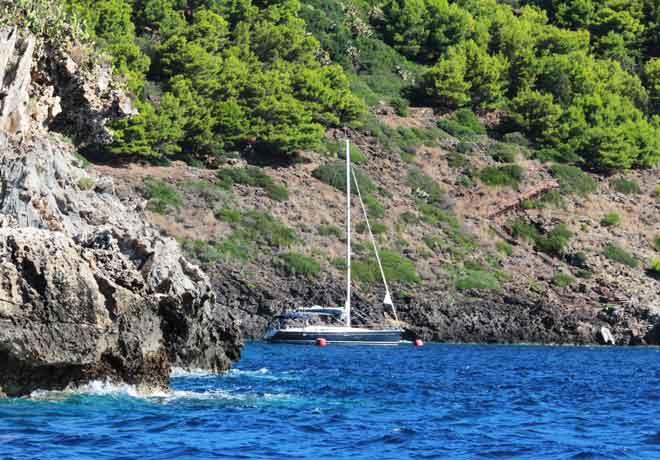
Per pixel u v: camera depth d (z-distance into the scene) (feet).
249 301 648.79
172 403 247.70
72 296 220.64
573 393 334.03
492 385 357.41
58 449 185.37
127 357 242.99
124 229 285.02
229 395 280.10
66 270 220.64
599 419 260.83
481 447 209.36
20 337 215.10
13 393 225.76
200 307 320.50
